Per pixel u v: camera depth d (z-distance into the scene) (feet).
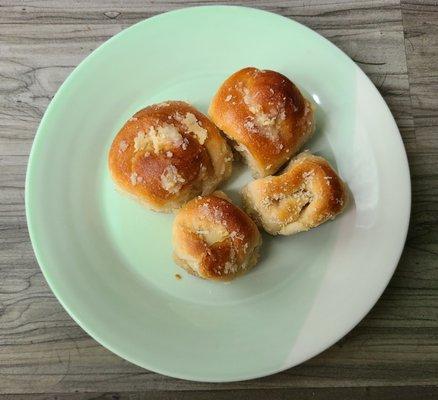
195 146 0.84
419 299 0.88
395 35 0.99
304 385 0.85
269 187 0.84
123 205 0.89
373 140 0.89
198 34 0.94
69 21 0.98
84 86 0.91
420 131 0.95
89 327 0.81
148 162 0.83
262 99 0.84
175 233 0.83
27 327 0.86
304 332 0.82
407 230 0.86
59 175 0.88
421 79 0.97
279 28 0.94
